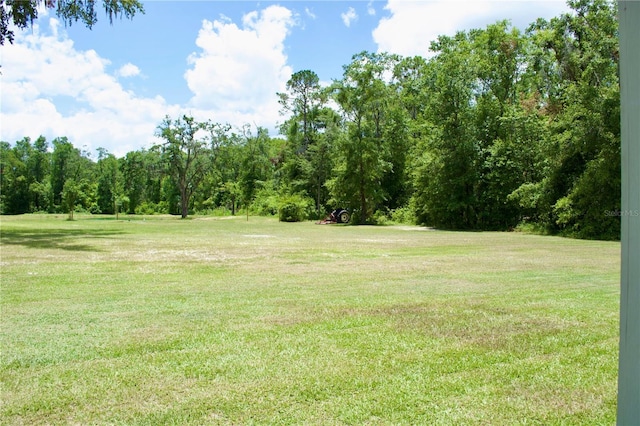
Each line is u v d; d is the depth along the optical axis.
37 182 82.69
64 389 3.59
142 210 78.19
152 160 69.56
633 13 1.78
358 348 4.62
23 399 3.41
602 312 6.20
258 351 4.53
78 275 9.53
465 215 33.03
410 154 41.59
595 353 4.48
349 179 40.19
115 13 19.94
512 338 4.97
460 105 32.81
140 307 6.52
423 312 6.20
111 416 3.14
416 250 15.70
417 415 3.16
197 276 9.52
